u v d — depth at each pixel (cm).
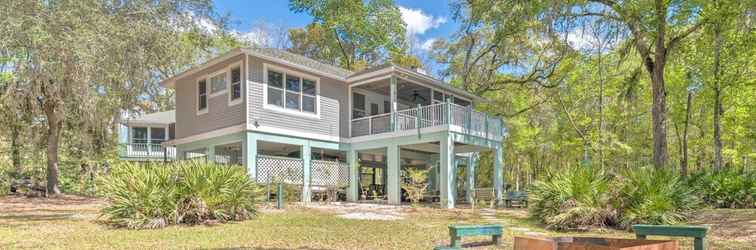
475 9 1805
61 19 1067
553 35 1625
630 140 2819
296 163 1733
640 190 1026
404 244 789
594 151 2486
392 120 1811
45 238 838
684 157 2352
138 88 1402
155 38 1347
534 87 2842
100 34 1116
